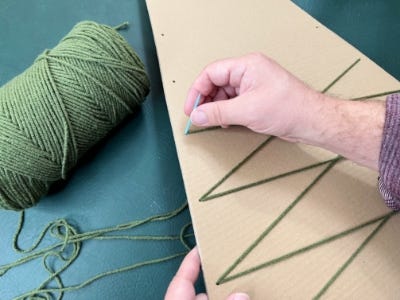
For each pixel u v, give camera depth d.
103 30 0.65
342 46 0.72
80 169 0.75
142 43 0.87
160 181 0.74
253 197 0.55
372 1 0.92
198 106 0.58
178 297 0.50
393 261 0.51
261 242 0.52
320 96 0.52
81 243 0.70
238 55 0.71
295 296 0.49
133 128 0.78
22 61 0.84
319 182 0.57
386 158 0.45
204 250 0.51
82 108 0.63
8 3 0.91
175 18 0.77
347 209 0.55
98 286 0.67
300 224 0.53
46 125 0.61
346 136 0.50
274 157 0.59
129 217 0.71
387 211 0.55
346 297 0.49
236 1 0.79
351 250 0.52
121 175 0.75
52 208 0.72
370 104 0.51
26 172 0.62
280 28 0.75
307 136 0.53
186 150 0.59
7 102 0.61
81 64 0.62
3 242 0.70
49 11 0.91
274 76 0.53
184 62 0.70
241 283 0.49
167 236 0.70
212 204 0.55
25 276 0.68
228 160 0.58
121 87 0.66
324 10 0.92
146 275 0.68
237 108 0.53
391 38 0.88
